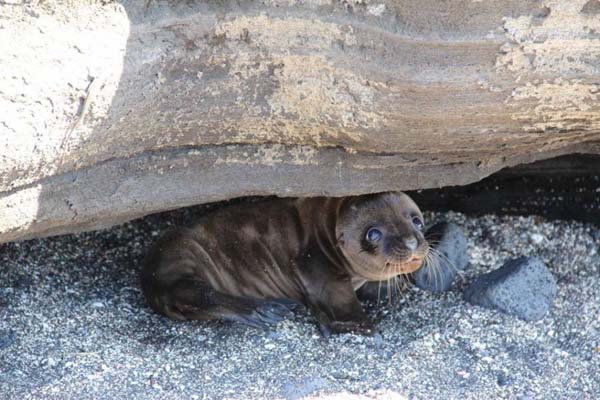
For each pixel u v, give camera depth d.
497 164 23.33
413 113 19.67
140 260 27.36
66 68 17.11
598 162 28.73
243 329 24.08
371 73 19.05
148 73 18.42
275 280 27.00
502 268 26.25
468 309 25.64
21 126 17.02
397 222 25.64
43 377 20.92
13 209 18.81
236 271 26.83
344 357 23.17
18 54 16.55
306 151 21.59
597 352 24.03
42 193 19.16
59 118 17.50
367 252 25.73
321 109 19.94
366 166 22.08
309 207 27.08
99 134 18.73
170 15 18.11
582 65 18.91
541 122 20.34
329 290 26.30
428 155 22.02
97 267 26.62
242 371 22.12
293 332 24.28
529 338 24.59
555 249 28.84
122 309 24.75
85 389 20.67
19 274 25.16
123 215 21.64
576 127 20.89
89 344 22.56
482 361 23.47
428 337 24.33
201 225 26.97
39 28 16.69
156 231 28.83
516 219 30.05
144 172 20.66
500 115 19.86
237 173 21.58
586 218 29.80
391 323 25.45
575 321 25.33
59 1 16.77
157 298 24.67
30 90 16.83
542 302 25.55
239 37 18.77
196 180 21.34
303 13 18.50
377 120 19.95
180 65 18.75
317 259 26.72
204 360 22.47
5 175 17.55
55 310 23.88
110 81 17.80
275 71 19.33
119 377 21.33
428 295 26.75
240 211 27.36
